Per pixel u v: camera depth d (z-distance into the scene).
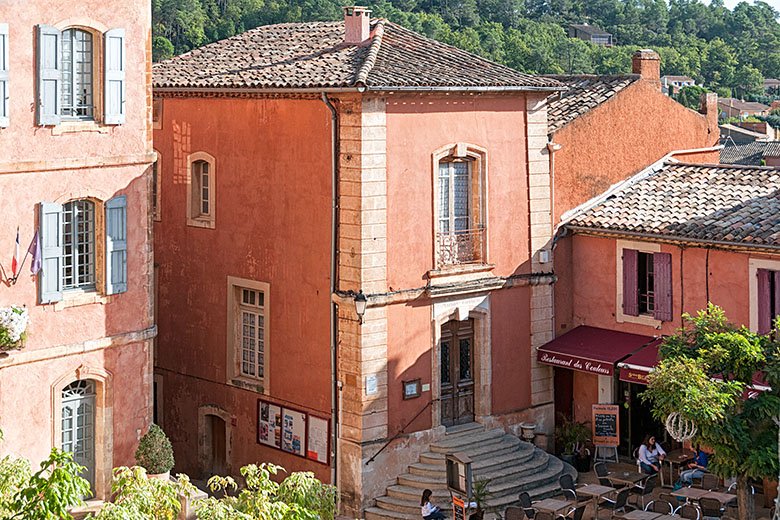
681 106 30.27
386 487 23.94
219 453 27.38
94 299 20.59
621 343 26.36
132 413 21.41
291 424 25.03
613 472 25.86
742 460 19.56
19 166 19.20
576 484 25.22
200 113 26.83
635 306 26.52
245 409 26.25
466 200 25.59
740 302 24.23
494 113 25.67
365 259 23.36
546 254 26.91
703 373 19.31
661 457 25.03
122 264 20.94
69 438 20.72
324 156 23.84
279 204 25.03
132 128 20.98
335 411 24.00
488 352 25.92
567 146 27.31
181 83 26.53
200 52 29.09
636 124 29.00
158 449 20.61
